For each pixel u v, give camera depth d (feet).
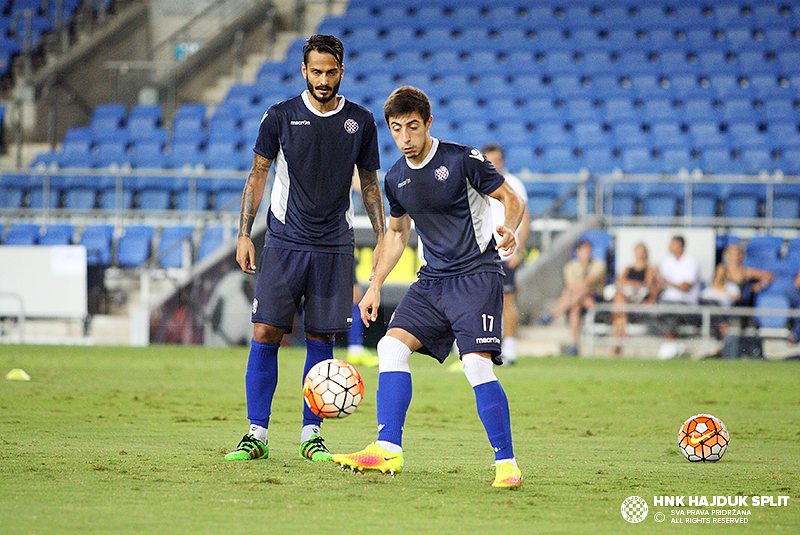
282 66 258.98
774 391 105.29
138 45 275.18
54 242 192.95
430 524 36.37
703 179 181.68
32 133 246.27
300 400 89.51
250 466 50.62
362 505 40.14
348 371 53.52
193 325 168.76
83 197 213.46
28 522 35.22
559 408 87.10
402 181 48.75
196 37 280.10
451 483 46.37
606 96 242.99
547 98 242.37
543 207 200.23
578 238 173.17
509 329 137.69
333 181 55.98
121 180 196.54
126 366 124.77
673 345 163.43
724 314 164.66
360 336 138.72
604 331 168.86
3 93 257.14
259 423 54.90
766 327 169.89
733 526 37.35
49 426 67.36
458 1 283.59
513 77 253.24
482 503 41.11
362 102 240.94
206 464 50.83
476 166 47.19
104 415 75.00
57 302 169.68
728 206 200.54
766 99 243.40
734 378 121.80
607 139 227.81
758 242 187.11
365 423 73.87
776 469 52.70
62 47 264.52
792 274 178.29
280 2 287.48
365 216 165.58
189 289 169.17
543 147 223.71
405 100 46.70
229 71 276.41
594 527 36.45
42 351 150.10
